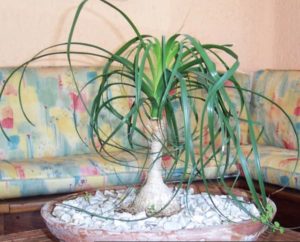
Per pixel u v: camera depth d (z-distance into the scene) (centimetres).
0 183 187
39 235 134
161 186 132
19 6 250
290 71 266
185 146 115
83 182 199
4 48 249
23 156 228
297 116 249
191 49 124
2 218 189
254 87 278
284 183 203
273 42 305
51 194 197
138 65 125
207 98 113
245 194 143
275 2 302
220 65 292
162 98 121
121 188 154
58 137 236
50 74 241
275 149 243
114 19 271
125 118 121
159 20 283
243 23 302
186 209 130
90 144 241
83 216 126
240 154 118
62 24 259
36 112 233
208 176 204
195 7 290
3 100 228
